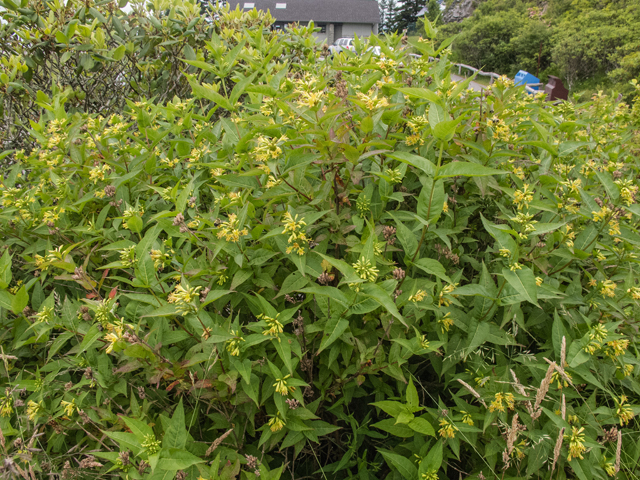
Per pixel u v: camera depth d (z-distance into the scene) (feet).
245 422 7.14
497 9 150.00
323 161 7.06
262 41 12.73
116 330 5.90
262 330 6.39
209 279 7.40
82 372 8.35
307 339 7.24
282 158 7.88
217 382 6.28
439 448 5.85
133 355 5.96
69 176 9.61
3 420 6.80
